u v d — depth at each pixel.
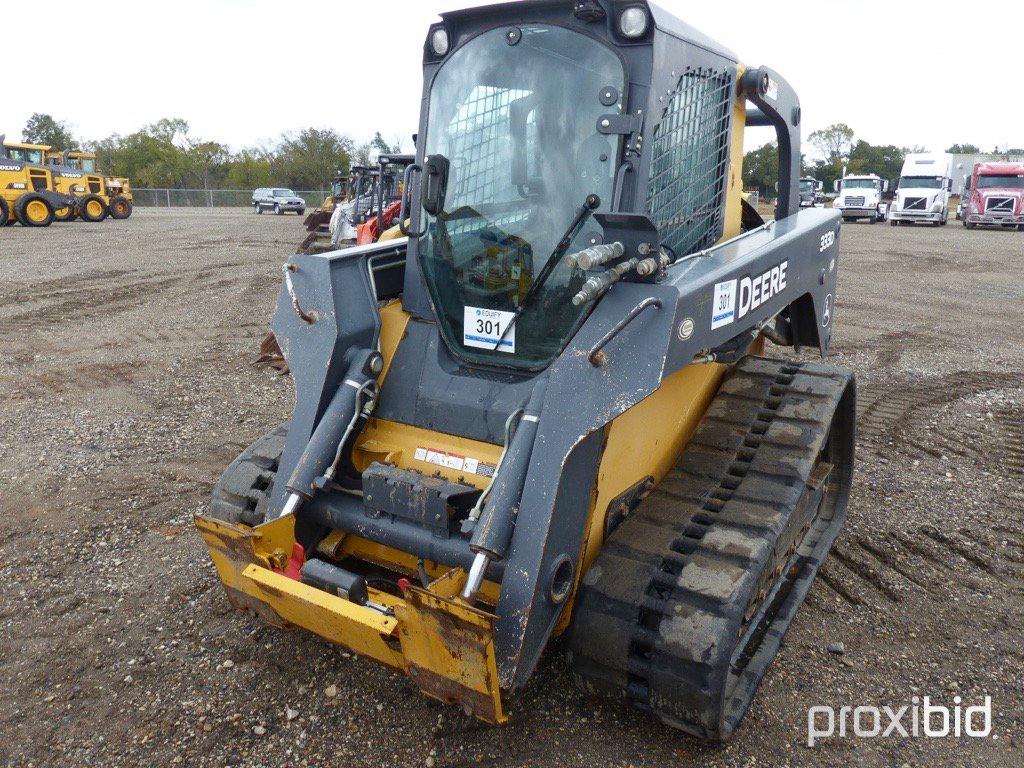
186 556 4.07
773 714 2.98
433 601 2.26
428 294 3.21
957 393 7.10
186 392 6.92
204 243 19.55
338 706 2.98
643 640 2.61
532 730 2.86
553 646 3.31
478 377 3.02
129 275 13.66
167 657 3.26
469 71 3.12
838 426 4.21
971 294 12.70
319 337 3.10
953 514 4.66
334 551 3.05
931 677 3.22
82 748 2.78
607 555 2.81
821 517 4.35
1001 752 2.82
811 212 4.31
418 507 2.74
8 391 6.93
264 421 6.17
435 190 3.08
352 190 13.12
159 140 59.44
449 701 2.56
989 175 27.64
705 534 2.86
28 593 3.73
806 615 3.64
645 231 2.61
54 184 26.11
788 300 3.63
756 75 3.56
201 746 2.79
